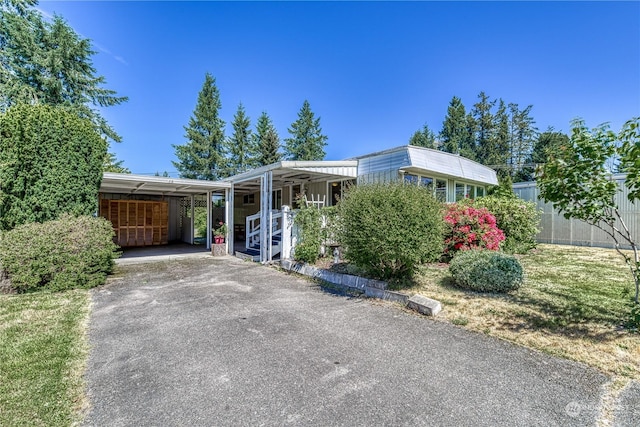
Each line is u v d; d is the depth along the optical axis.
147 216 14.97
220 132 30.14
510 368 2.96
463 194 12.59
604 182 3.69
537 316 4.19
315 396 2.55
